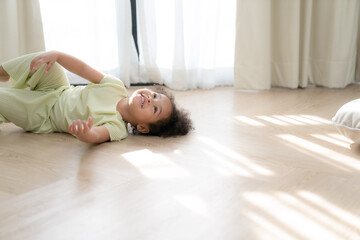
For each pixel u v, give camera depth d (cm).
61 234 95
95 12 253
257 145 160
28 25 227
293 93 262
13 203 109
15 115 171
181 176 129
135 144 161
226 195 116
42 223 100
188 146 159
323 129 183
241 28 261
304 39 270
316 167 138
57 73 179
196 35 265
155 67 276
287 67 271
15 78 178
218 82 288
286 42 268
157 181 125
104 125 162
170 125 175
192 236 95
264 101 239
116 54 269
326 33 271
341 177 130
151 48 273
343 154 151
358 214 106
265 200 113
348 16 268
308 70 283
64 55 175
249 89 269
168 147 158
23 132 175
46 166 136
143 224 100
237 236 95
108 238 94
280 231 98
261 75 265
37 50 230
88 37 257
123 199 112
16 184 121
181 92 263
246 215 105
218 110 216
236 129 182
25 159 142
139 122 171
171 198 113
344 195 117
